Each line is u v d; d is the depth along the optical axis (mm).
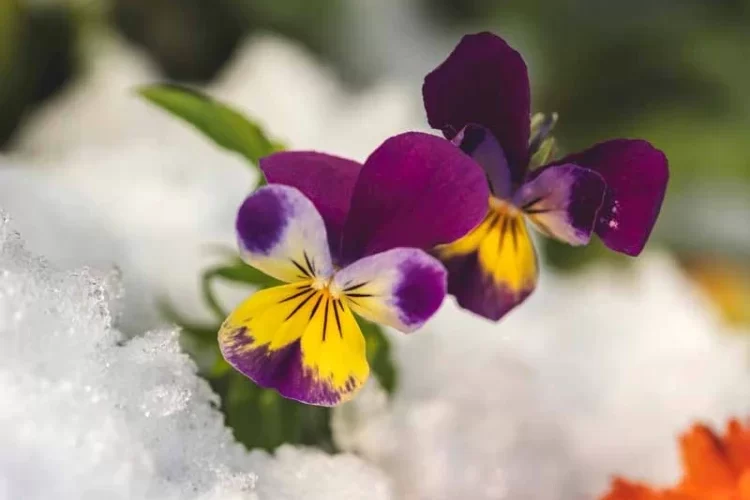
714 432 262
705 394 304
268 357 224
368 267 221
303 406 263
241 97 444
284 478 242
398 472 266
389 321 223
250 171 373
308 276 225
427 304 220
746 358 325
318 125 438
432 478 265
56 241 270
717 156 530
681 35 573
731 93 556
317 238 221
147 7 505
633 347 324
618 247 232
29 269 225
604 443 290
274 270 225
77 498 215
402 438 269
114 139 421
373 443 267
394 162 224
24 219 268
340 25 569
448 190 225
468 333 308
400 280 221
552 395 298
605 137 558
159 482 224
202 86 498
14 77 440
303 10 547
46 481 214
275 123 428
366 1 588
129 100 438
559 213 232
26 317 220
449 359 295
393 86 488
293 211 221
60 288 225
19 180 278
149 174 359
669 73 572
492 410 285
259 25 536
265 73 454
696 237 535
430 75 234
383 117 449
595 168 234
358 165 232
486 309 239
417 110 497
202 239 307
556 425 289
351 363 225
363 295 224
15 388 217
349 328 225
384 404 270
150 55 511
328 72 537
